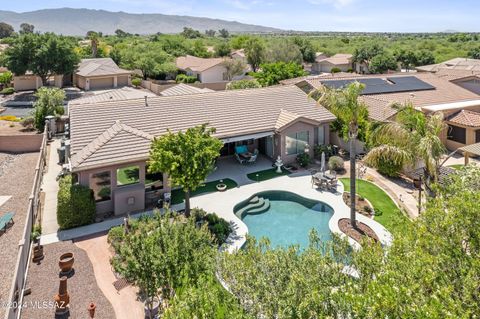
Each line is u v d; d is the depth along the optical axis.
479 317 7.54
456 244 9.15
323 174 27.86
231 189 27.12
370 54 97.62
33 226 20.89
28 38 68.56
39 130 44.66
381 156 21.66
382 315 6.90
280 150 31.47
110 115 28.94
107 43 129.88
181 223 14.06
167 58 91.31
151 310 13.20
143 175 24.44
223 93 35.38
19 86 72.50
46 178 29.84
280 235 21.30
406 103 22.25
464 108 37.66
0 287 16.16
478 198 9.82
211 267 11.27
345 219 22.36
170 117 29.94
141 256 12.36
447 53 112.00
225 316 8.66
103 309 14.86
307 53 106.81
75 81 77.56
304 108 34.91
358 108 20.69
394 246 9.87
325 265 9.45
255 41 92.44
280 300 8.34
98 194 23.30
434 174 19.17
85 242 20.11
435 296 7.05
